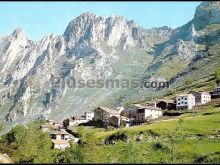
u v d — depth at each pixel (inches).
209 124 6855.3
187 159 5103.3
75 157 5132.9
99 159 5002.5
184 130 6565.0
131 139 6604.3
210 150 5477.4
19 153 5851.4
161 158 4909.0
